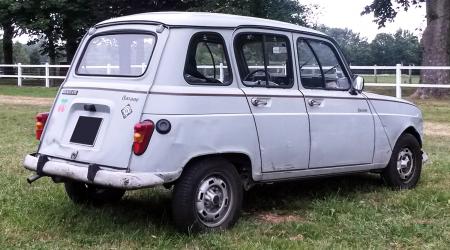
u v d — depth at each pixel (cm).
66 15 3173
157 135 493
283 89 596
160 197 666
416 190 719
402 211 617
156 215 591
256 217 599
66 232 531
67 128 546
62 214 575
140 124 491
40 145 565
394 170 718
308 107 611
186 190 511
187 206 512
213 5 3019
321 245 504
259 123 561
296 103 600
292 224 565
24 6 3106
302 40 627
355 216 593
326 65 651
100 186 544
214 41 546
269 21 603
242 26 570
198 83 526
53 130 557
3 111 1625
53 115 566
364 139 672
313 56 637
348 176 794
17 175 755
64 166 519
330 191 707
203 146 514
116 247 495
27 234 523
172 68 514
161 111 498
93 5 3238
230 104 541
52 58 3475
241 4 3023
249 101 557
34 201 626
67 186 613
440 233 540
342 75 670
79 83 561
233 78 555
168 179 496
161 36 525
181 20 531
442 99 2062
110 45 562
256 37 582
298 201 654
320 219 586
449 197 666
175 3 3266
